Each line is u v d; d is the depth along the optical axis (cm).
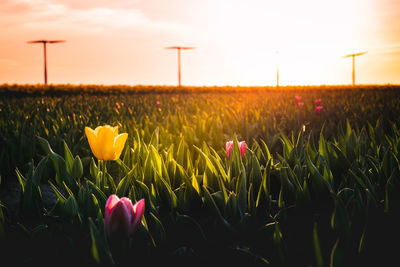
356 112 359
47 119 255
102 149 87
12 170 164
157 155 99
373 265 69
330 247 74
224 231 78
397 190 90
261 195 90
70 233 79
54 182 149
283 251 72
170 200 87
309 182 94
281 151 221
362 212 81
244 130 242
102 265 66
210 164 93
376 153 118
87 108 446
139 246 74
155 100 691
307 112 355
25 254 74
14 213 90
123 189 89
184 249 75
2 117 307
